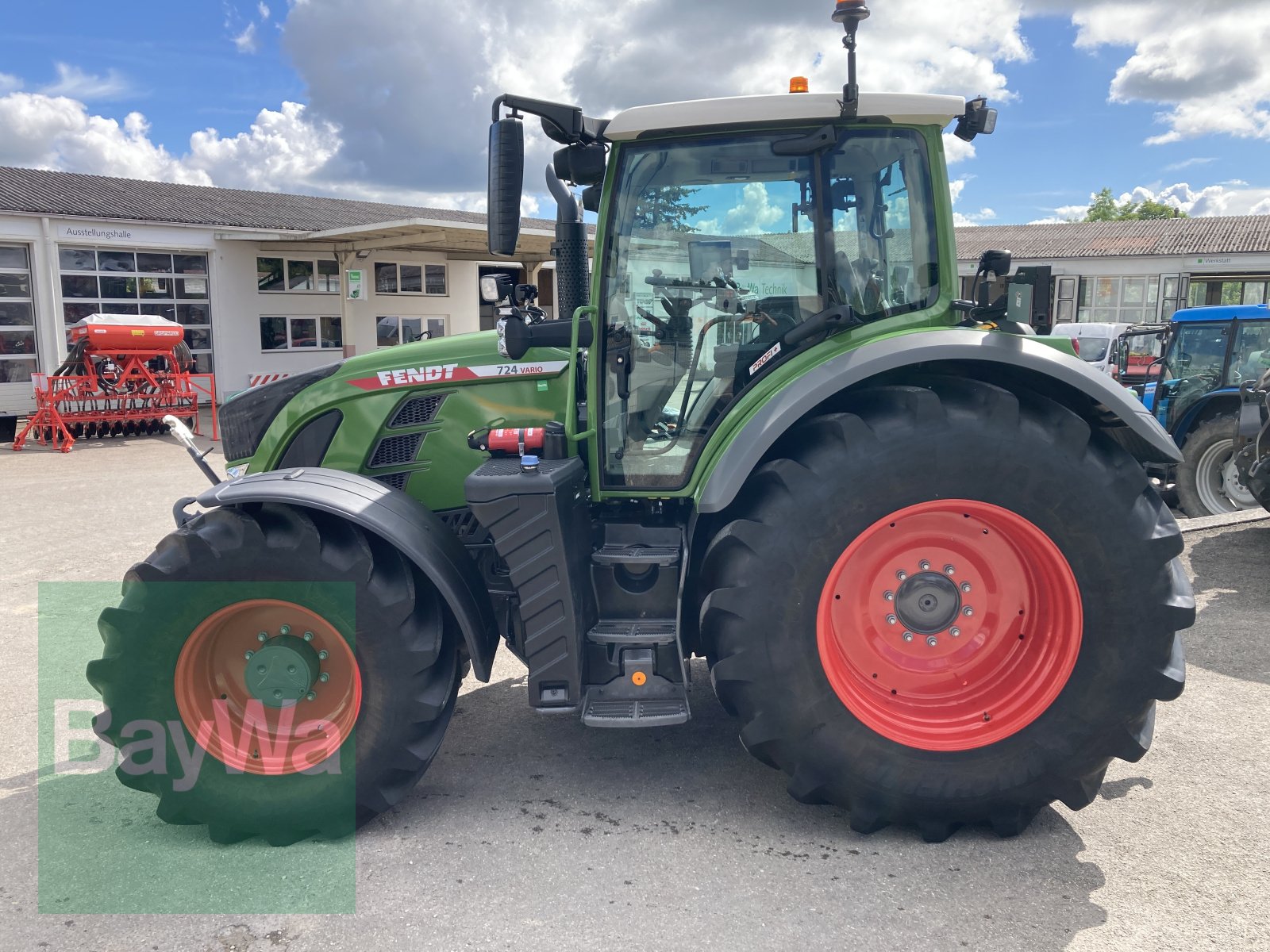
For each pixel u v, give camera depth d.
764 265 3.10
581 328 3.21
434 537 2.97
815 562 2.74
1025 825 2.87
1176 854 2.74
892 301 3.11
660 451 3.20
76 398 13.60
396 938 2.40
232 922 2.49
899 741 2.79
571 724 3.80
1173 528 2.74
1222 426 7.55
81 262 16.88
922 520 2.84
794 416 2.79
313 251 19.77
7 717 3.96
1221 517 7.07
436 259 21.83
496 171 2.83
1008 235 34.91
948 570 2.89
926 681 2.91
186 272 18.23
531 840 2.88
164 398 14.50
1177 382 8.18
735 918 2.46
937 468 2.71
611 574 3.12
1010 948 2.32
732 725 3.76
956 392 2.78
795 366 3.03
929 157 3.04
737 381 3.14
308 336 19.98
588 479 3.22
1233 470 7.59
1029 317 2.93
